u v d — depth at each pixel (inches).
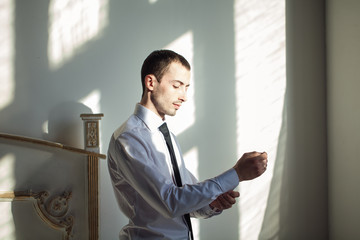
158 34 84.9
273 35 90.6
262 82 90.1
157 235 51.4
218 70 88.0
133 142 49.2
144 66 54.9
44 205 71.9
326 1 91.8
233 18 88.7
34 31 77.9
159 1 85.0
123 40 83.0
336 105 88.7
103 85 81.9
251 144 89.7
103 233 80.9
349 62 82.6
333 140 90.5
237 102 89.0
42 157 72.6
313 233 92.6
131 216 52.7
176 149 61.0
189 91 86.7
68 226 72.6
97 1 81.5
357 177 80.6
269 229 90.6
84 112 80.7
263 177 90.4
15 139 70.6
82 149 74.3
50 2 78.9
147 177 46.8
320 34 92.7
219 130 88.0
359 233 80.2
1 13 76.0
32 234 71.4
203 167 87.3
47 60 78.7
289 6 91.3
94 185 74.2
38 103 78.1
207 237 87.7
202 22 87.2
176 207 44.7
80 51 80.6
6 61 76.3
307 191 92.5
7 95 76.4
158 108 54.2
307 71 92.4
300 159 92.2
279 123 91.0
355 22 79.8
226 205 53.4
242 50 89.2
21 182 71.7
